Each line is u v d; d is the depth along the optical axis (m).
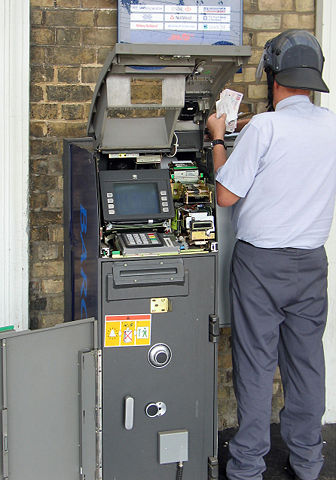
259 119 2.79
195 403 2.97
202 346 2.94
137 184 2.94
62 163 3.45
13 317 3.42
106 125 3.06
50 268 3.50
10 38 3.23
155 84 3.52
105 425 2.89
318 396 3.06
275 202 2.82
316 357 3.04
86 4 3.37
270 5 3.53
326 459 3.43
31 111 3.39
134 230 2.93
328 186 2.88
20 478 2.71
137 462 2.95
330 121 2.87
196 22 3.37
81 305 3.14
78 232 3.15
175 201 3.09
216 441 3.03
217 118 3.07
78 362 2.77
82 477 2.84
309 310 2.97
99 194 2.88
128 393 2.89
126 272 2.79
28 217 3.41
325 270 2.96
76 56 3.40
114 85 2.76
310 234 2.87
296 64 2.81
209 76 3.08
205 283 2.90
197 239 2.90
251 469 3.06
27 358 2.65
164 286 2.84
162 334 2.88
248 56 2.72
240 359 3.00
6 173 3.31
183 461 3.00
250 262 2.89
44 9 3.35
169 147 3.06
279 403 3.78
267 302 2.91
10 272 3.39
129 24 3.33
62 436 2.79
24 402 2.67
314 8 3.57
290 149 2.78
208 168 3.08
